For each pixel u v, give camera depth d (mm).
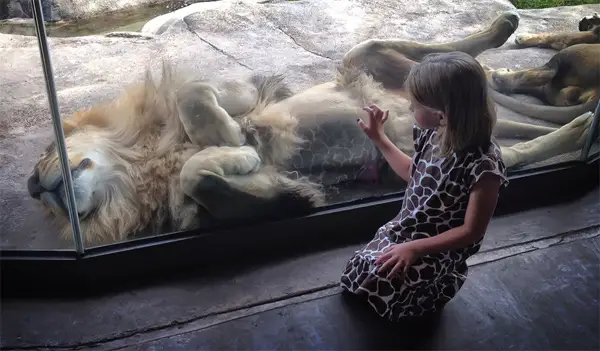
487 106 1771
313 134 2582
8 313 2184
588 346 2105
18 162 2406
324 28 3162
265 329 2148
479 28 3240
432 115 1820
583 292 2336
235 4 3324
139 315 2193
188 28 3014
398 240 2082
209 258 2441
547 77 3031
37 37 1929
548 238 2607
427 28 3217
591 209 2785
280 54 2908
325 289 2322
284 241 2521
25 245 2258
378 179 2717
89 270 2271
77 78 2541
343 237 2604
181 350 2061
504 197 2793
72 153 2270
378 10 3363
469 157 1820
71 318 2174
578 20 3410
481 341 2115
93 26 2738
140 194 2363
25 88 2365
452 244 1877
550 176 2824
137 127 2432
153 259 2350
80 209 2236
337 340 2109
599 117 2775
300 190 2486
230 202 2346
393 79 2914
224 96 2486
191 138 2393
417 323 2174
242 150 2387
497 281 2375
